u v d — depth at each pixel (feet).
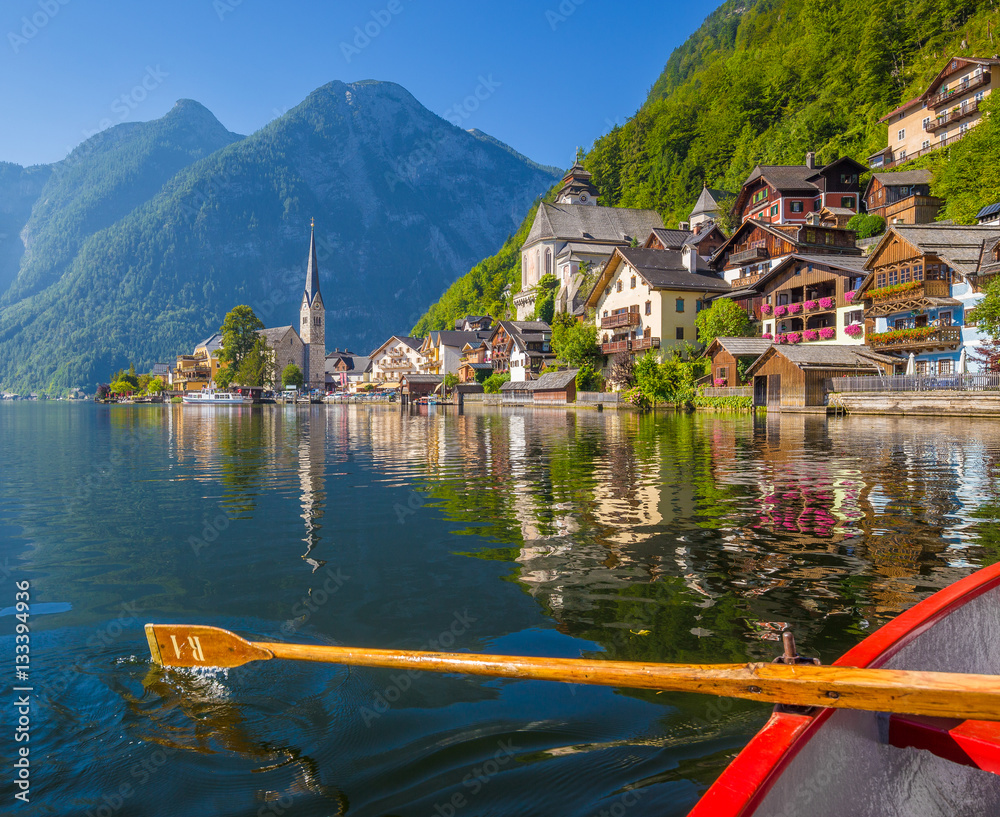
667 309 199.41
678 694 14.10
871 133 262.47
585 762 11.56
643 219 353.92
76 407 372.58
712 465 52.01
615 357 218.38
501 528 30.55
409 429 115.96
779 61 341.41
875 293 135.13
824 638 16.63
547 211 347.15
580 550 26.05
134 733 12.92
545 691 14.40
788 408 130.93
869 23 282.15
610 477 46.42
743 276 197.47
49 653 16.81
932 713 7.24
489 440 84.53
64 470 57.06
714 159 350.23
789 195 226.58
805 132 286.25
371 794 10.88
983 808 9.86
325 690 14.64
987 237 121.90
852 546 25.76
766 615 18.34
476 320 404.36
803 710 8.61
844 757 8.67
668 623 17.90
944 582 21.04
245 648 12.23
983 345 113.60
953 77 213.25
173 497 41.42
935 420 101.86
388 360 476.54
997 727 9.87
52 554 27.20
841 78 298.56
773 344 134.21
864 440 71.05
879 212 210.18
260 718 13.47
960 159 181.06
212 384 474.49
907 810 9.36
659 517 32.12
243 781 11.31
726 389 156.56
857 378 119.85
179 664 12.71
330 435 101.91
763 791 7.11
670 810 10.14
